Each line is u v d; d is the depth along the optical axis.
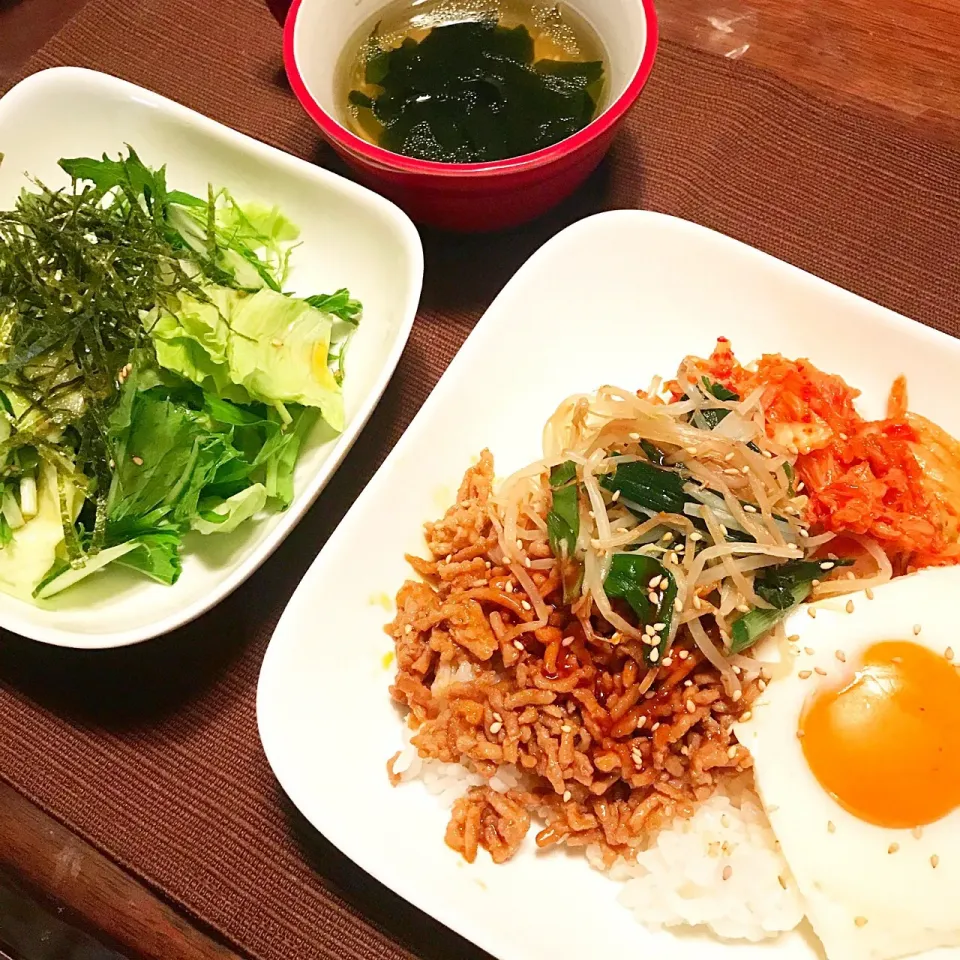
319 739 0.31
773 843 0.31
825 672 0.32
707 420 0.34
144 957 0.31
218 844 0.32
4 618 0.32
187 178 0.41
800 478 0.34
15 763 0.33
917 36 0.44
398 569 0.34
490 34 0.40
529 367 0.37
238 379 0.36
